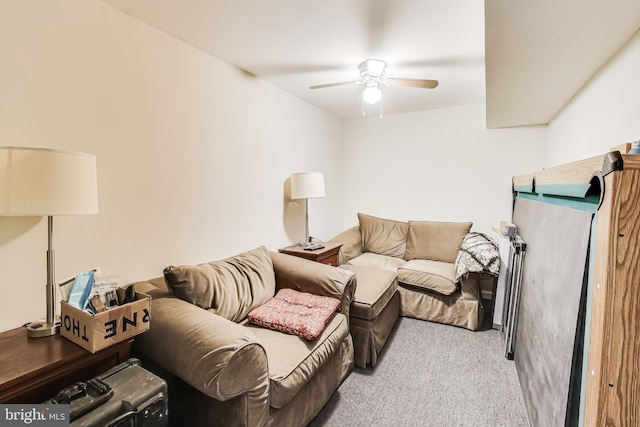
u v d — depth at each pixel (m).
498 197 3.63
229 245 2.46
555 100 2.51
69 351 1.12
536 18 1.28
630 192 0.77
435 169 3.92
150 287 1.72
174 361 1.30
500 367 2.19
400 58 2.32
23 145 1.35
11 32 1.30
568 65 1.81
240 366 1.23
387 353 2.41
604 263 0.82
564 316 1.20
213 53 2.22
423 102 3.56
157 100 1.89
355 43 2.08
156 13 1.71
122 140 1.72
